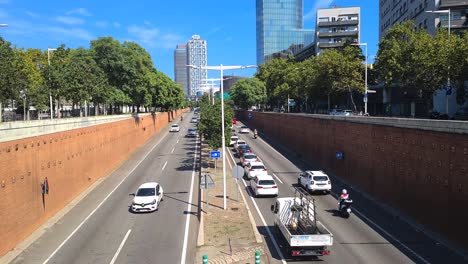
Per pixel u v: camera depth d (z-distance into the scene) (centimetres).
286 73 8556
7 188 1866
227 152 5347
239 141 5444
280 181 3422
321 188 2870
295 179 3509
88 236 2058
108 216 2436
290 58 10862
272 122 7200
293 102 8462
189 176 3756
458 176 1820
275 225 2002
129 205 2706
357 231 2034
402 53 4138
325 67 5744
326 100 8669
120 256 1764
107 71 5256
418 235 1967
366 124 2964
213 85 5275
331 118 3834
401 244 1834
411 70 4009
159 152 5488
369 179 2919
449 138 1894
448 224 1903
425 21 6378
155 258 1731
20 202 1995
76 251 1842
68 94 3997
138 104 7700
